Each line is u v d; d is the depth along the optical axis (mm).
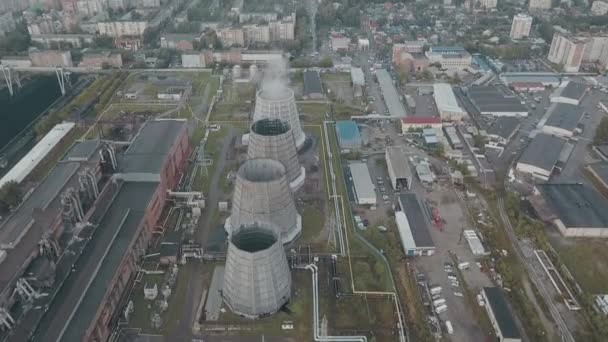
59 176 185000
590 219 184375
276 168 170375
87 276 144375
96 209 174375
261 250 141750
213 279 158875
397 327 142875
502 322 141250
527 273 165125
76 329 127875
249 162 171250
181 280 159375
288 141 197250
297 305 149375
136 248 164500
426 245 173000
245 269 136125
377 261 167000
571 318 148250
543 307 151625
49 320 130375
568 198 196875
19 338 125062
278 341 137500
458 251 174875
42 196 173375
